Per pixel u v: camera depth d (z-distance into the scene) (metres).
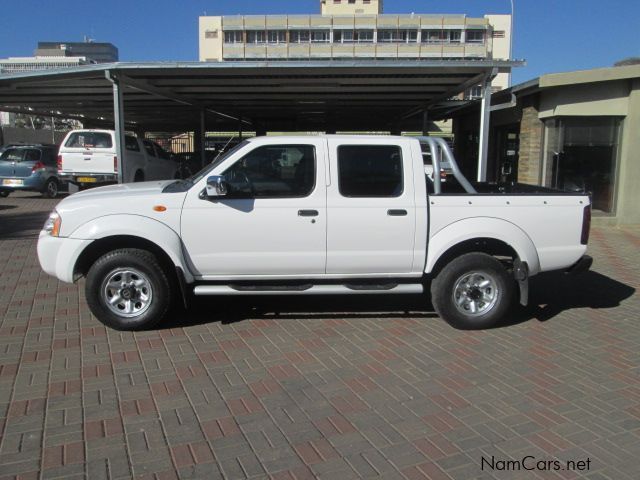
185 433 3.66
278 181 5.54
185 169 21.55
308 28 109.06
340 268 5.66
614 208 13.20
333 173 5.54
